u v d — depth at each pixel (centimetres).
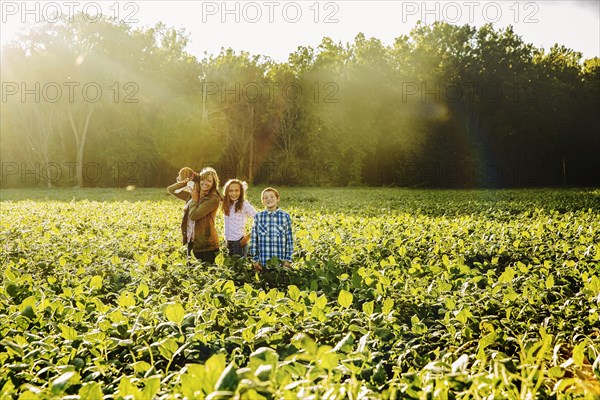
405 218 1548
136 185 6112
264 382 242
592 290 555
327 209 2386
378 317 455
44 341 410
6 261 880
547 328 472
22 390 345
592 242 1003
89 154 6444
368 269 707
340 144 6462
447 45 6938
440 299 558
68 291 573
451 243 1031
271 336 410
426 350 448
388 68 6731
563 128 6712
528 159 6688
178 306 425
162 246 1057
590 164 7031
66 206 2325
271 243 834
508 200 3128
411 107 6638
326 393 257
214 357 258
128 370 392
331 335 437
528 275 701
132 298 490
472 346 443
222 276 729
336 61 6869
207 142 6181
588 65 7769
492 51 6706
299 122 6575
